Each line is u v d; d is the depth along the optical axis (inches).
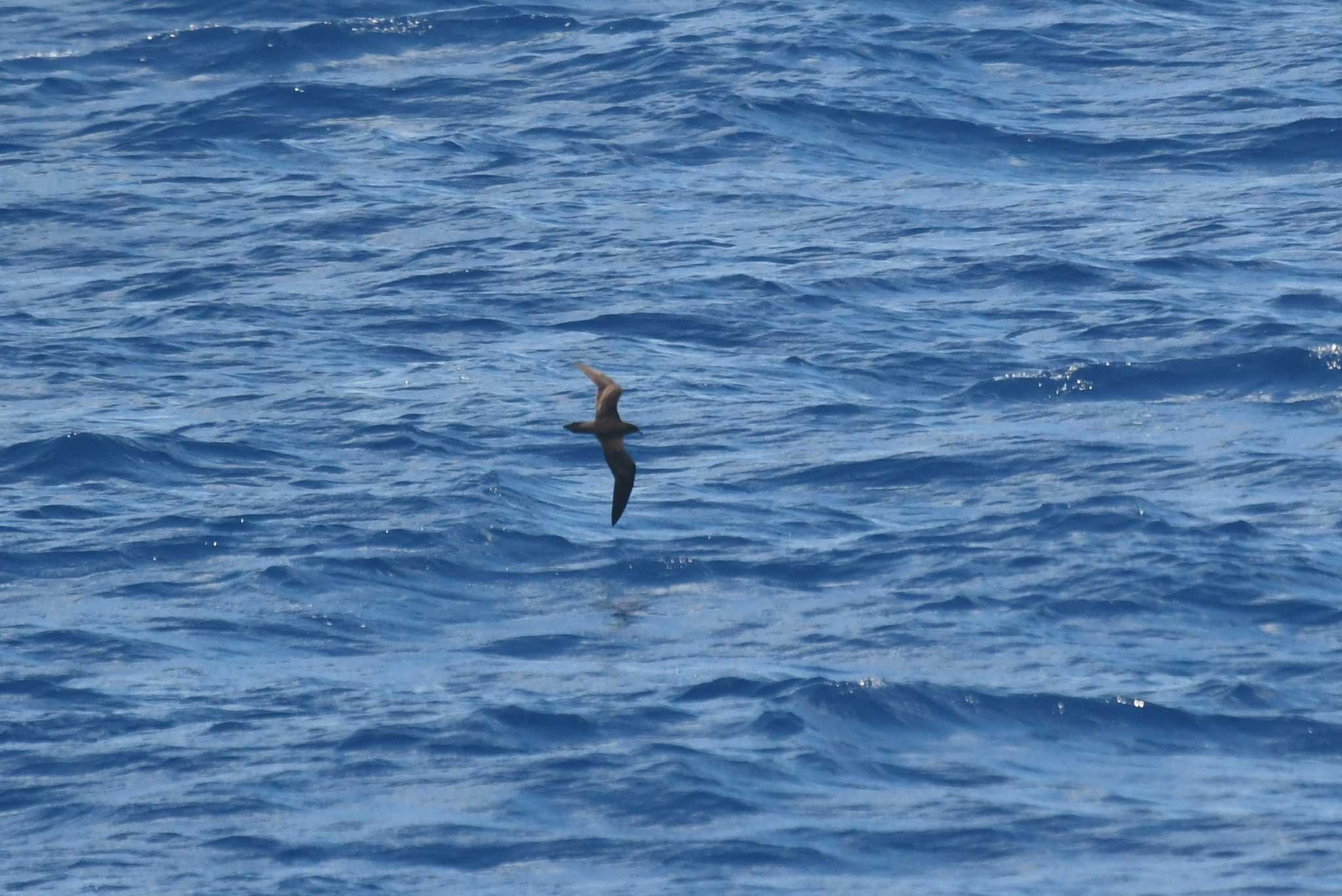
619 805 3125.0
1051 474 4608.8
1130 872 2913.4
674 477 4662.9
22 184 7485.2
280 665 3703.3
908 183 7362.2
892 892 2869.1
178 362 5610.2
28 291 6333.7
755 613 3905.0
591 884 2908.5
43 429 5002.5
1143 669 3612.2
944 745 3353.8
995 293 6067.9
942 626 3804.1
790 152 7751.0
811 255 6466.5
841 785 3196.4
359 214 7066.9
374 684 3604.8
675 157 7721.5
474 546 4234.7
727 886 2896.2
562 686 3572.8
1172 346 5462.6
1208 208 6894.7
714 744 3321.9
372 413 5128.0
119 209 7190.0
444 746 3326.8
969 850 2992.1
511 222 6924.2
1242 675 3582.7
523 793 3169.3
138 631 3838.6
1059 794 3171.8
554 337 5772.6
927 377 5354.3
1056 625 3811.5
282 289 6294.3
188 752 3326.8
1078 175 7450.8
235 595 4001.0
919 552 4170.8
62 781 3240.7
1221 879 2888.8
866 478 4630.9
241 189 7436.0
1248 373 5255.9
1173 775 3240.7
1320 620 3806.6
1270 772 3248.0
